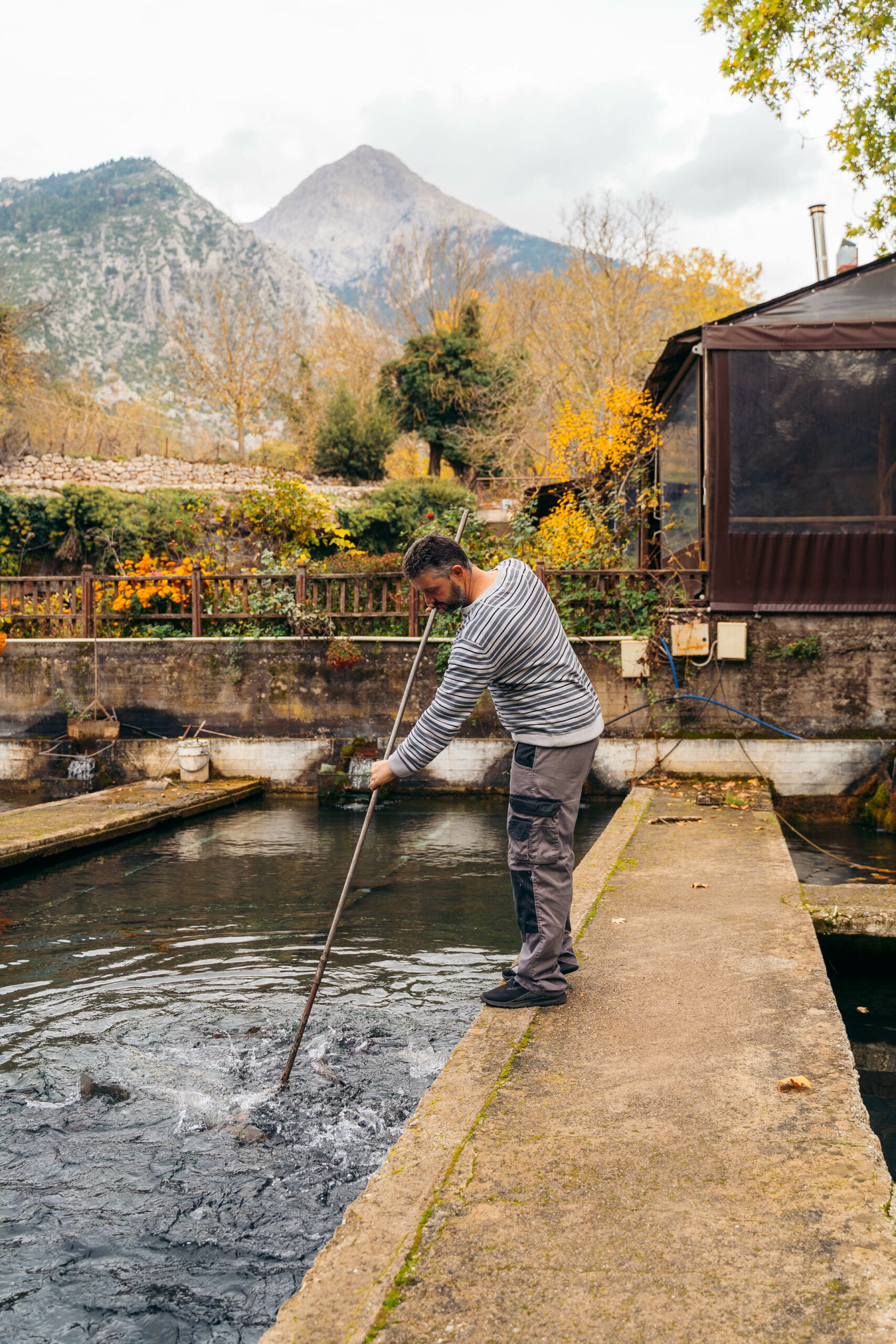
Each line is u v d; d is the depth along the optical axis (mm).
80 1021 4238
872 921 4809
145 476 23672
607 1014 3330
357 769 10148
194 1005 4402
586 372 27891
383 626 10906
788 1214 2043
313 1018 4234
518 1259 1914
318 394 34875
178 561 18406
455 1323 1724
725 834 6840
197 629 11164
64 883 6766
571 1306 1759
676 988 3568
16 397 29766
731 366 9820
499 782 10344
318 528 16062
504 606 3156
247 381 33844
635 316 28688
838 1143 2355
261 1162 3041
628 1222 2037
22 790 11047
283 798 10625
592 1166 2293
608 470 14750
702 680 9977
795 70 12016
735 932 4316
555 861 3332
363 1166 3014
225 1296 2385
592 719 3303
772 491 9812
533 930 3395
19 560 19016
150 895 6441
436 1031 4078
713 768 9836
